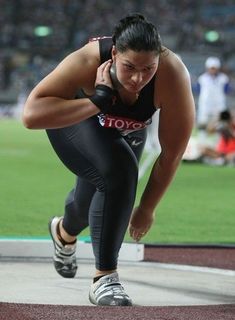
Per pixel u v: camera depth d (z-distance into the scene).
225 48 86.12
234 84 75.50
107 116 9.55
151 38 8.83
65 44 91.88
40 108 9.34
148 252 14.62
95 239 9.83
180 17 90.75
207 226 18.39
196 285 11.38
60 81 9.38
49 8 95.12
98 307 9.28
